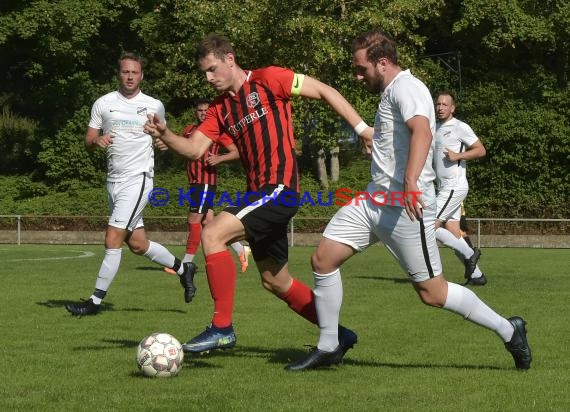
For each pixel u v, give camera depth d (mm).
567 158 65938
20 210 70750
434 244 15602
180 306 26094
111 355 17625
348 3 64312
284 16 62812
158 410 12969
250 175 16422
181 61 71312
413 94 14867
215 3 65812
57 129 80688
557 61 80000
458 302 15805
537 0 74375
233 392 14203
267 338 19938
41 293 29094
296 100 64438
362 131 16172
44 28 74688
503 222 63688
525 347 16141
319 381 15141
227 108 16281
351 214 15836
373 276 36094
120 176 24812
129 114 24734
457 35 79438
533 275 36562
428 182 15398
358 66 15672
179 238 64812
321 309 16203
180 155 16469
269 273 16781
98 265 41625
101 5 76562
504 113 68875
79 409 13078
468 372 15984
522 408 13195
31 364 16625
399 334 20562
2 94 86812
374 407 13180
